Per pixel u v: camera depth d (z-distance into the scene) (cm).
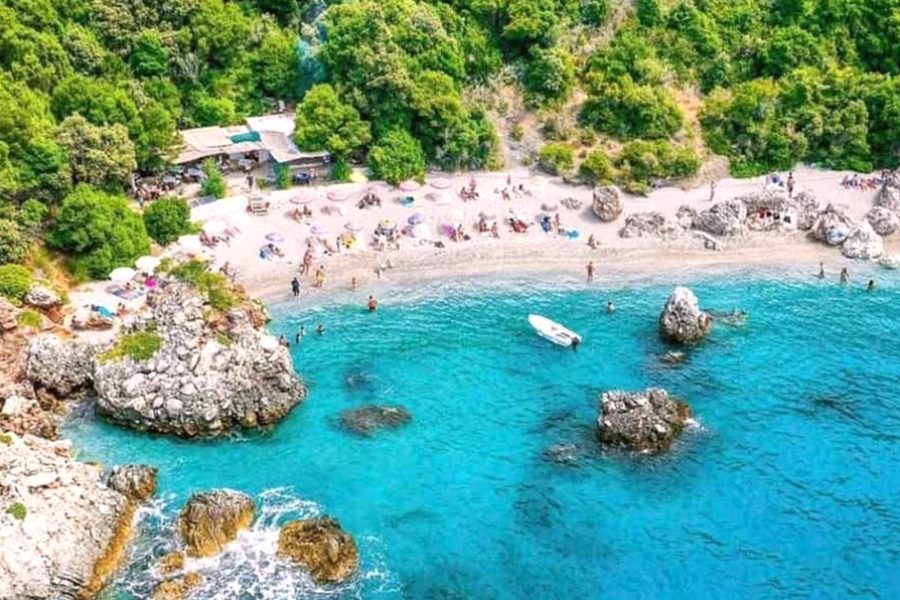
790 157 12062
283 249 10200
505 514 7025
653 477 7369
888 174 11594
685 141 12119
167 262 9375
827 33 13162
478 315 9531
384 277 10050
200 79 11906
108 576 6347
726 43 13162
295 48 12325
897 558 6650
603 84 12369
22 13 10944
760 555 6681
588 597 6350
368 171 11462
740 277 10250
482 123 11850
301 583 6309
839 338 9175
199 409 7594
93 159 9850
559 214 11050
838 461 7538
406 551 6675
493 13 12706
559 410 8150
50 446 7138
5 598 6012
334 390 8356
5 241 8975
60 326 8694
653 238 10769
